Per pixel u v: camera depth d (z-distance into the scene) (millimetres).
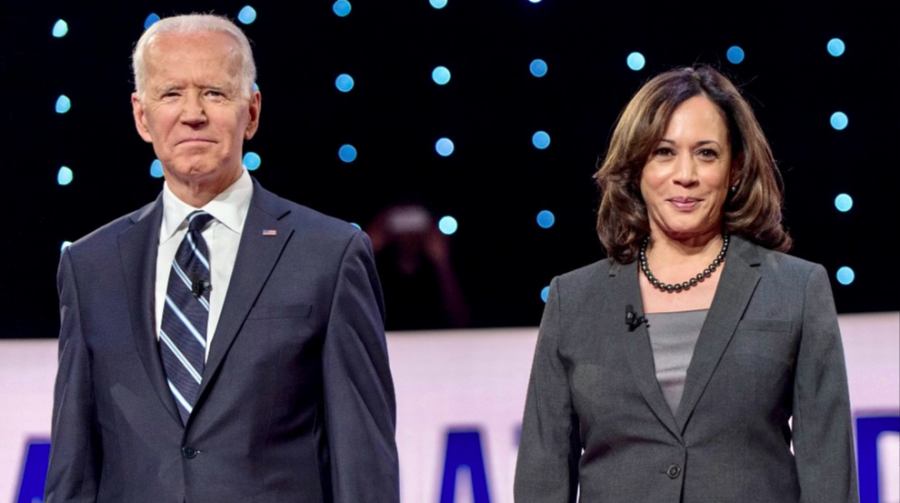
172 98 6051
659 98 5922
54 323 9688
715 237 6082
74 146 9742
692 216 5871
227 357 5965
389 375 6398
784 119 9836
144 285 6148
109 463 6012
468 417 9117
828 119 9820
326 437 6219
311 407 6133
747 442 5648
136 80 6266
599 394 5902
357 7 9797
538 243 9773
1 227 9719
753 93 9797
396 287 9727
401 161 9789
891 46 9750
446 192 9781
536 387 6238
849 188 9836
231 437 5879
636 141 5949
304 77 9805
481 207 9781
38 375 9367
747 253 6008
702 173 5848
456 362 9289
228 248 6277
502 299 9742
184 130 6020
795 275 5879
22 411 9250
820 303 5785
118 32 9719
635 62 9477
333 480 6027
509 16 9773
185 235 6246
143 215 6422
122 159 9750
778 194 6129
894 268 9789
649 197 6008
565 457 6156
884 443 9109
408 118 9781
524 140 9789
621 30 9773
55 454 6086
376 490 6023
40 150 9734
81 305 6219
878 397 9211
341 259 6266
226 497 5809
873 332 9383
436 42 9789
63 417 6105
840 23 9758
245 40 6352
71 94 9719
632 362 5844
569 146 9781
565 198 9773
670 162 5891
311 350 6117
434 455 9023
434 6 9594
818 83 9789
